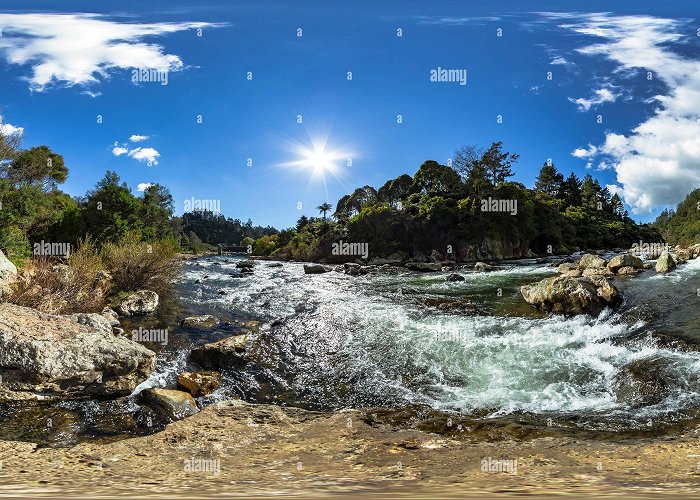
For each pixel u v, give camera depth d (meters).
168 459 5.40
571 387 8.55
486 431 6.66
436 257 62.47
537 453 5.42
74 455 5.55
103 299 15.88
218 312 16.08
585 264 21.00
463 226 64.50
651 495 2.88
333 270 35.50
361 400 8.56
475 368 9.78
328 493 3.21
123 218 40.91
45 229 34.75
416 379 9.47
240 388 9.30
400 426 6.97
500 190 68.38
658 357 9.36
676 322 11.52
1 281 14.37
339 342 12.09
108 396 8.61
